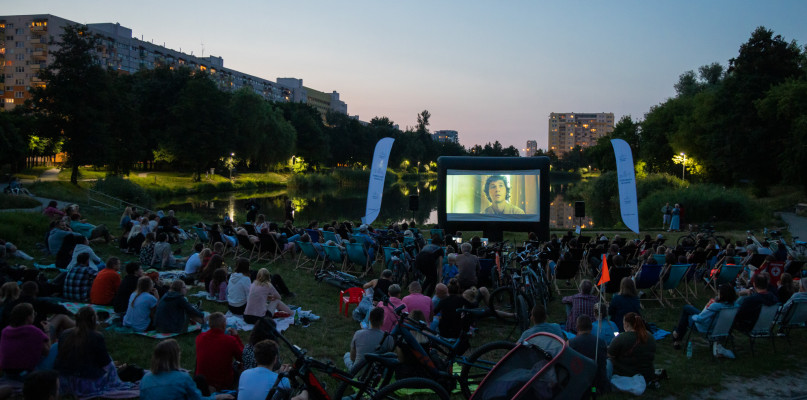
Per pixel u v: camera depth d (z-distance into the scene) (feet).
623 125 250.98
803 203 113.91
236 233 46.88
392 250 39.17
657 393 20.42
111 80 148.77
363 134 410.72
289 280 39.88
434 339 16.66
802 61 131.34
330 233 47.09
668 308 34.50
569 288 39.73
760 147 136.05
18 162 180.14
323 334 27.25
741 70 148.97
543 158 60.90
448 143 577.84
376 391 15.26
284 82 643.45
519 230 61.00
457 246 44.91
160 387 15.15
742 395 20.57
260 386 14.98
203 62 468.75
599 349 19.21
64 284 29.58
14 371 18.19
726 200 94.22
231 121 220.64
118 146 157.69
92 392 18.45
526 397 12.59
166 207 136.26
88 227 49.55
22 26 346.95
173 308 25.25
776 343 27.30
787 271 36.29
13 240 46.32
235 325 27.25
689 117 175.63
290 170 291.79
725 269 36.35
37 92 136.46
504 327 29.58
